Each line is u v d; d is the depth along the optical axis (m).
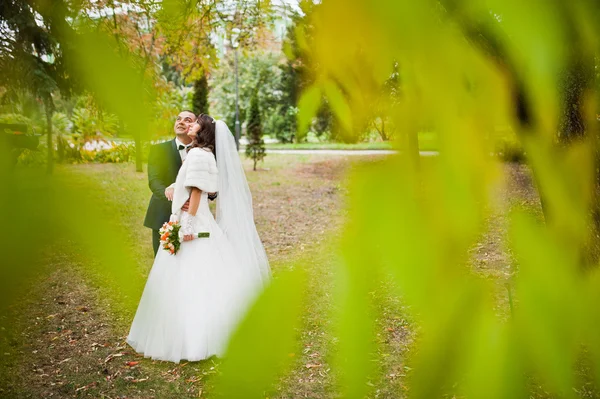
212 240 3.62
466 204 0.28
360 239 0.28
